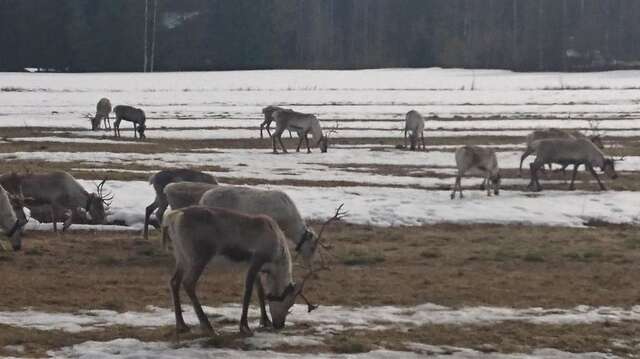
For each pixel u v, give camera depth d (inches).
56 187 778.2
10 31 4827.8
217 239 456.4
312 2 5797.2
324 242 758.5
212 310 526.0
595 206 938.7
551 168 1223.5
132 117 1627.7
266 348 447.5
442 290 594.2
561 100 2667.3
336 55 5748.0
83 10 4975.4
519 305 557.0
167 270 650.8
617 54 5472.4
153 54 4820.4
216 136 1686.8
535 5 5506.9
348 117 2122.3
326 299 562.3
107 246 725.3
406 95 2893.7
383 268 667.4
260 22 5305.1
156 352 431.2
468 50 5506.9
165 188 633.0
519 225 859.4
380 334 481.7
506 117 2128.4
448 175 1195.3
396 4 5984.3
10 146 1432.1
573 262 700.0
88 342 449.1
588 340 480.1
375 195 991.6
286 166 1257.4
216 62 5196.9
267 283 478.9
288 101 2637.8
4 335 458.6
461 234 812.6
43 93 2883.9
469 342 471.8
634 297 584.4
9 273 622.8
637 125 1909.4
